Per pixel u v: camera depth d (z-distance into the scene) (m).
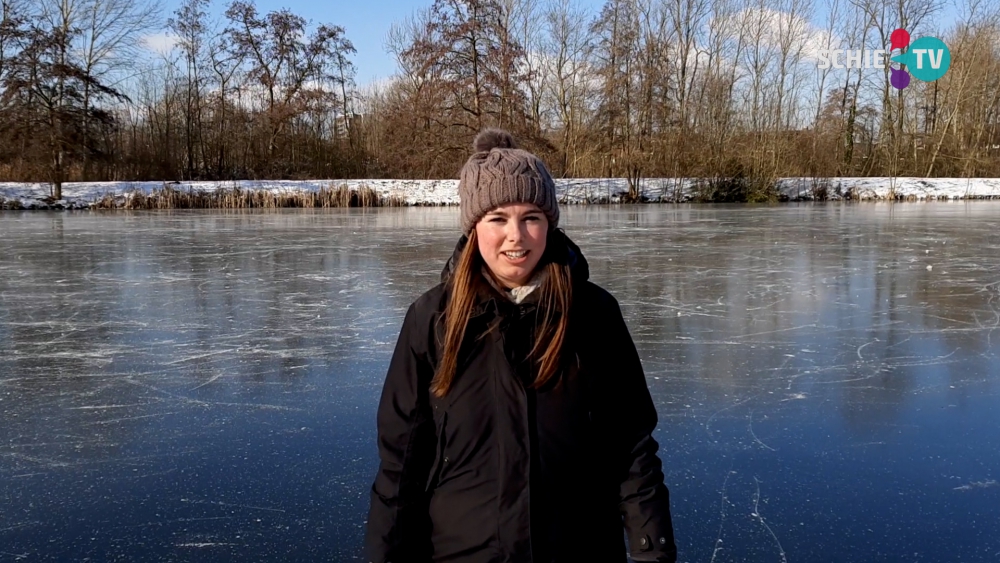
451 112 30.38
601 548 1.47
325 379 4.23
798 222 16.66
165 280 7.92
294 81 37.19
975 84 34.44
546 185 1.48
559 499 1.41
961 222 16.36
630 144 29.48
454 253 1.54
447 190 28.19
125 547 2.36
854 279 7.75
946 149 34.34
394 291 7.16
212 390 4.04
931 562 2.25
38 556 2.31
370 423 3.50
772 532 2.44
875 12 33.94
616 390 1.53
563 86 35.38
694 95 33.47
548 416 1.42
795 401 3.77
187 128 35.19
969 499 2.65
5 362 4.63
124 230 14.94
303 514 2.58
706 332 5.35
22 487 2.82
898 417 3.52
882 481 2.81
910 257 9.64
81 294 7.06
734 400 3.79
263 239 12.76
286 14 36.38
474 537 1.41
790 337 5.17
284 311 6.19
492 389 1.43
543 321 1.44
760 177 28.94
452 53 30.09
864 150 35.81
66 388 4.10
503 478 1.40
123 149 35.44
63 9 28.73
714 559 2.28
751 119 30.02
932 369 4.34
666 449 3.15
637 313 6.04
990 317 5.79
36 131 24.67
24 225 16.53
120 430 3.43
